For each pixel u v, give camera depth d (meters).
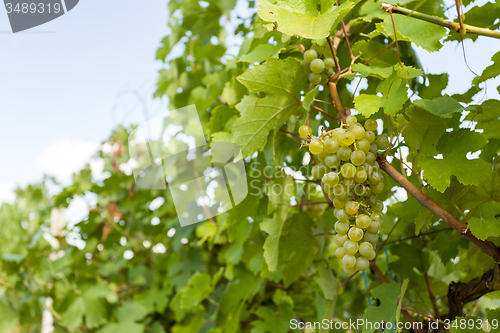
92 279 1.38
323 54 0.76
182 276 1.41
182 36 1.34
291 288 1.17
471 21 0.77
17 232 1.92
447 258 0.83
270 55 0.81
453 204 0.71
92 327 1.34
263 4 0.66
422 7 0.81
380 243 0.90
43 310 1.50
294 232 0.87
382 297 0.73
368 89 0.82
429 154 0.71
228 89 0.92
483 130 0.75
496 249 0.65
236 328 1.05
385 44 0.83
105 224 1.59
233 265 1.12
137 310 1.38
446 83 0.81
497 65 0.73
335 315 1.17
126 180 1.54
